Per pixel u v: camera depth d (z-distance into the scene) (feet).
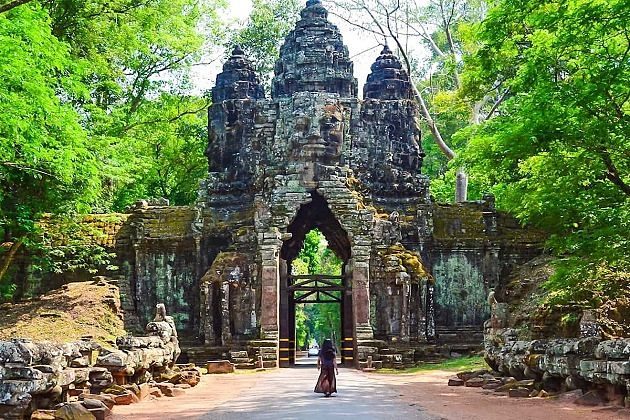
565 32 65.46
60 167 82.58
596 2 62.75
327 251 269.03
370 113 137.28
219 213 135.74
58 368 45.85
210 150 141.08
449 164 84.43
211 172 139.64
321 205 135.33
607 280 89.30
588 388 60.13
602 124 64.95
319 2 141.90
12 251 104.94
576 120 66.64
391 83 142.51
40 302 114.83
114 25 125.18
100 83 125.39
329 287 129.18
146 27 134.00
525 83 70.59
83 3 116.16
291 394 69.77
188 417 50.65
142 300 130.62
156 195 186.19
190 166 183.52
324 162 129.29
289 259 140.77
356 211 126.21
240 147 138.82
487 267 131.85
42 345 45.19
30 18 78.38
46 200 100.42
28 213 98.73
